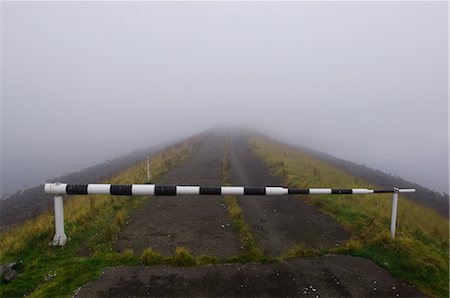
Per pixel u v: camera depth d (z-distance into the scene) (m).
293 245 6.85
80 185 6.31
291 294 4.94
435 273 5.76
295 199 10.59
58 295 4.70
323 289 5.11
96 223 7.68
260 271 5.57
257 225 8.03
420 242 7.62
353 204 10.38
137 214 8.57
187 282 5.14
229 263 5.83
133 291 4.86
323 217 8.86
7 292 4.81
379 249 6.68
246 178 14.52
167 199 9.99
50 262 5.75
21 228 8.60
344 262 6.05
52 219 7.82
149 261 5.70
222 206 9.39
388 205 11.77
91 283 5.04
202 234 7.24
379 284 5.34
